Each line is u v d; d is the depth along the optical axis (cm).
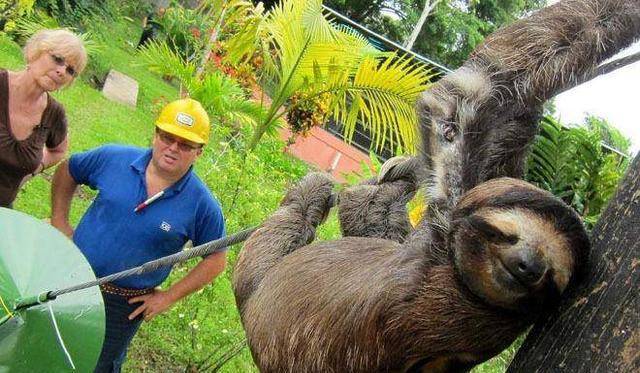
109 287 500
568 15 310
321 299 297
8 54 1301
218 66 1381
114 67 1769
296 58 1058
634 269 210
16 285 388
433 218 282
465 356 254
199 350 646
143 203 494
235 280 414
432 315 252
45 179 898
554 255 215
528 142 315
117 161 507
